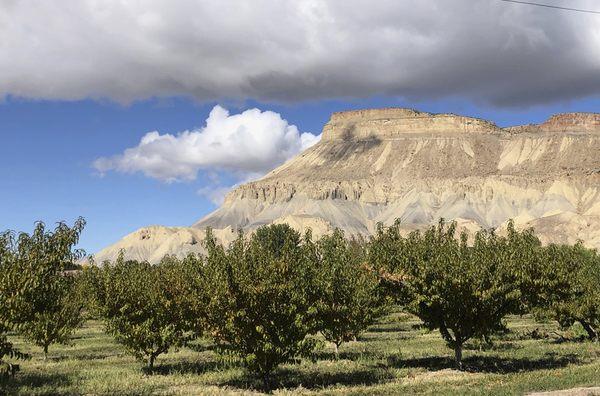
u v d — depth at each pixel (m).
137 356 33.81
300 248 33.84
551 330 59.50
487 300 31.61
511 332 58.47
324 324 36.19
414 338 53.53
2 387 26.22
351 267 40.31
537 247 36.56
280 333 26.73
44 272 20.53
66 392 26.23
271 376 30.64
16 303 19.70
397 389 26.48
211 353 43.34
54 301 22.72
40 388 26.91
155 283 35.28
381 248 36.56
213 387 27.19
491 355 39.72
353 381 29.27
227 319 26.38
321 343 27.64
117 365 36.53
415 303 31.98
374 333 59.22
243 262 26.75
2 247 20.28
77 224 21.36
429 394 24.78
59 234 20.92
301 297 27.31
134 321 34.28
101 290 37.09
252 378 30.14
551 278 33.94
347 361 36.88
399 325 69.50
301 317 26.94
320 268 36.41
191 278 31.98
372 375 30.72
